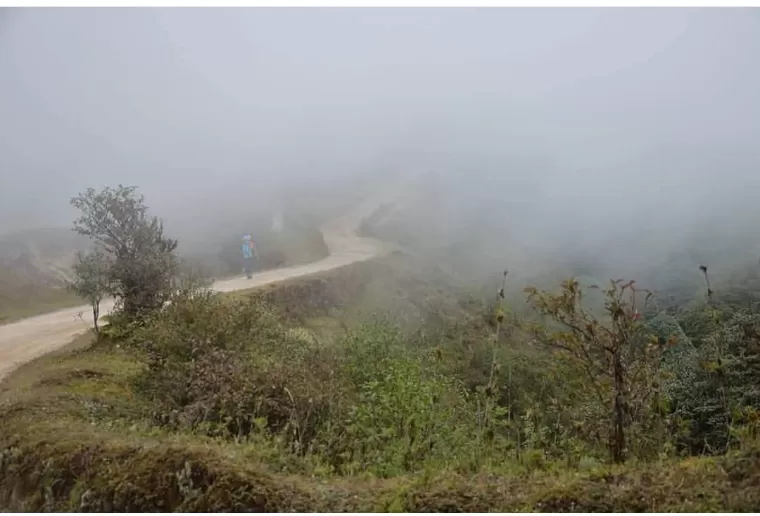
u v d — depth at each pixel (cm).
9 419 722
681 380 915
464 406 919
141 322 1260
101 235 1427
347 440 703
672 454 631
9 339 1552
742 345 936
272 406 738
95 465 543
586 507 463
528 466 594
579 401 896
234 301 1088
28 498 545
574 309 594
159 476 511
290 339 1102
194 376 806
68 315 1944
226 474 502
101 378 982
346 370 1041
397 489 507
